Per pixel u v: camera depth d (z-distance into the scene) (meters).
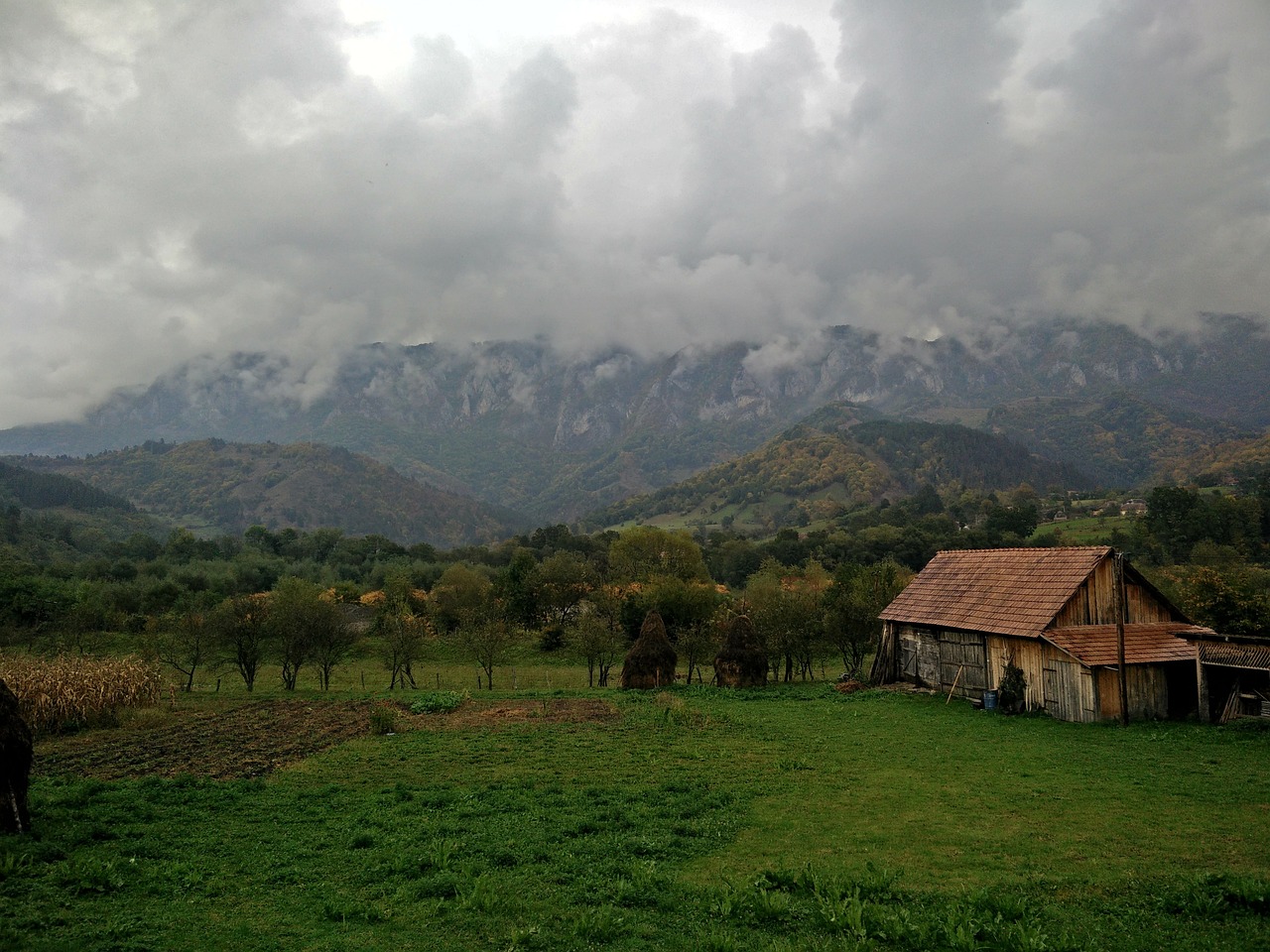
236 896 13.66
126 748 28.77
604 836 17.14
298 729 32.31
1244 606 42.09
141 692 37.12
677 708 33.97
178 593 89.19
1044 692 34.03
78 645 62.19
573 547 148.25
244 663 51.00
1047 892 13.93
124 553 150.25
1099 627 34.91
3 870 14.08
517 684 54.47
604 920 12.28
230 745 29.14
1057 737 28.81
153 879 14.40
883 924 12.30
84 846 16.27
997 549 42.69
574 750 27.03
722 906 13.01
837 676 53.97
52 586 76.88
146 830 17.48
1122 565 31.67
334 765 25.22
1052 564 37.88
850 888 13.88
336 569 128.00
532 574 82.69
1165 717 32.91
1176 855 15.78
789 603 52.09
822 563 121.31
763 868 15.27
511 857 15.59
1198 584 45.00
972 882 14.48
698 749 26.97
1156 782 21.69
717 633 52.88
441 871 14.73
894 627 44.34
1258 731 28.45
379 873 14.78
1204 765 23.84
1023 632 34.75
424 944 11.80
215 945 11.69
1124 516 157.25
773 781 22.30
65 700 32.69
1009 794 20.66
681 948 11.73
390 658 62.34
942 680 40.34
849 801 20.09
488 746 27.81
